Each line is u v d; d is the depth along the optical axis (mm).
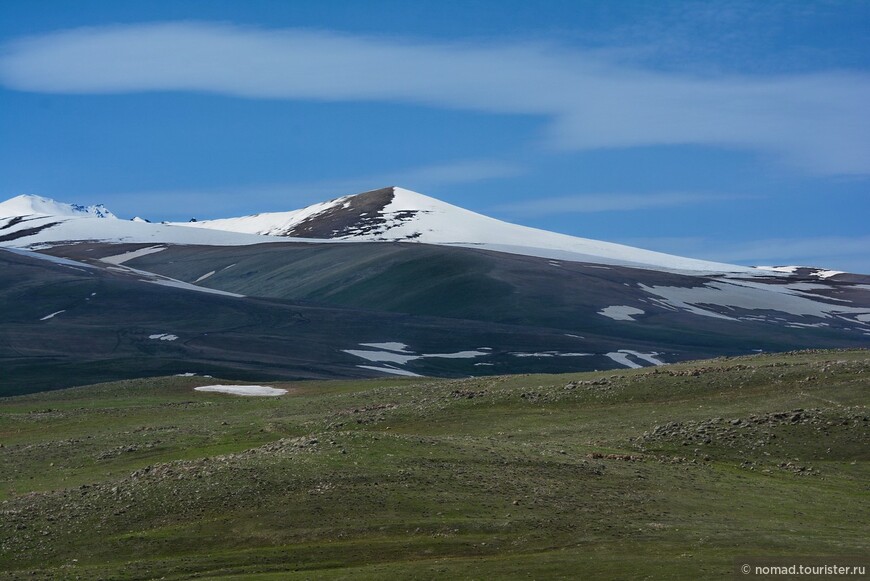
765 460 66625
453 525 50219
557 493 55688
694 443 69875
